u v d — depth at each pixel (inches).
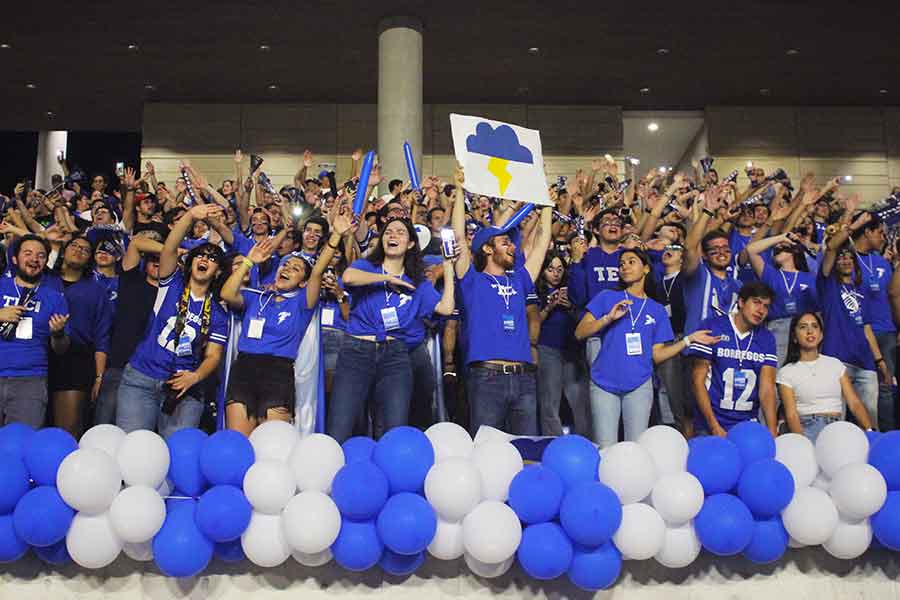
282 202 308.5
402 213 233.8
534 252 210.1
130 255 210.8
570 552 142.3
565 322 227.9
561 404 247.6
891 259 286.0
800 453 158.6
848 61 491.5
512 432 190.1
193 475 148.3
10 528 142.5
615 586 151.1
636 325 195.5
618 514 140.6
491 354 189.3
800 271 242.7
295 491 143.6
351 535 141.3
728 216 269.3
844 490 151.1
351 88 526.9
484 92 533.0
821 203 307.4
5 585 146.5
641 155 597.0
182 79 511.2
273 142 542.0
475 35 456.1
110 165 611.8
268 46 468.4
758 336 197.8
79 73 502.0
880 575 158.9
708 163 368.2
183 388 183.2
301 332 193.9
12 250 207.8
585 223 277.3
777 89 529.7
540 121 549.0
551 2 424.5
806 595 156.3
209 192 297.0
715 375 195.9
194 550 139.9
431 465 144.9
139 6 427.2
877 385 225.8
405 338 192.5
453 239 193.3
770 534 150.8
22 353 197.6
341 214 197.2
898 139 552.1
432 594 147.5
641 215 300.4
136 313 208.5
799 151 550.3
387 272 192.1
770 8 433.1
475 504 141.8
